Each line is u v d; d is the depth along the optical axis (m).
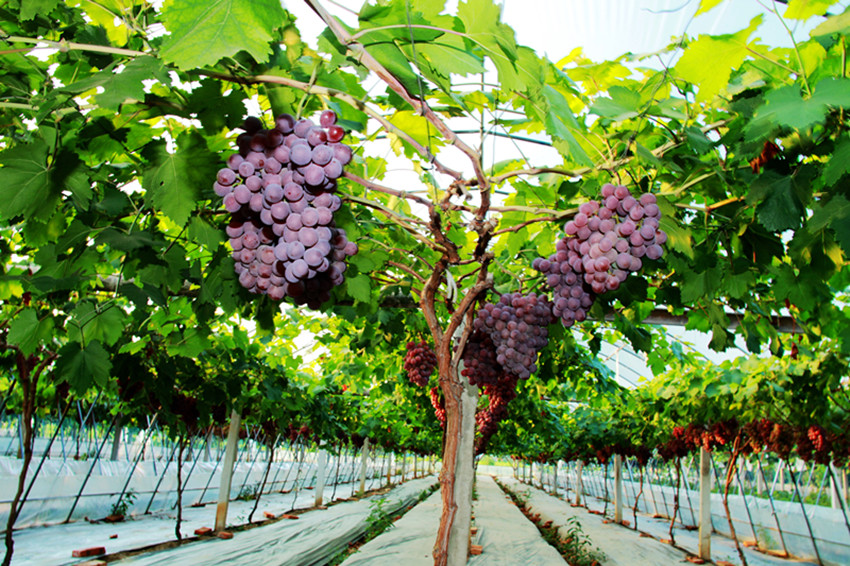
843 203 2.27
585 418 19.42
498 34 1.79
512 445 25.77
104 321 3.35
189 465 20.02
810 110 1.74
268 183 1.94
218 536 11.20
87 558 8.72
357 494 23.42
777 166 2.37
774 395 9.31
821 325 4.06
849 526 12.12
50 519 11.75
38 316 3.42
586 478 37.25
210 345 4.93
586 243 2.73
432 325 3.01
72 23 2.34
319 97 2.46
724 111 2.91
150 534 11.41
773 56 2.30
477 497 26.06
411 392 12.19
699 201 3.33
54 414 14.98
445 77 2.10
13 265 4.80
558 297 3.21
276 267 2.13
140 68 1.83
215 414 11.41
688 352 9.83
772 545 15.09
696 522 19.81
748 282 3.38
